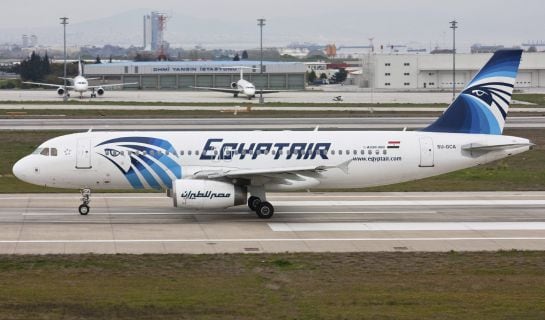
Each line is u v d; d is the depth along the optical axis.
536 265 90.50
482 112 125.88
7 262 89.94
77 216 118.56
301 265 89.81
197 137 120.56
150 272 86.19
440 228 112.06
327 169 116.94
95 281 82.19
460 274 86.31
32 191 141.75
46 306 72.31
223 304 73.62
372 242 102.69
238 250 97.69
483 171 172.12
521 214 123.38
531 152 198.62
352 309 72.25
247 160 120.12
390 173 122.94
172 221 115.38
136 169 118.25
